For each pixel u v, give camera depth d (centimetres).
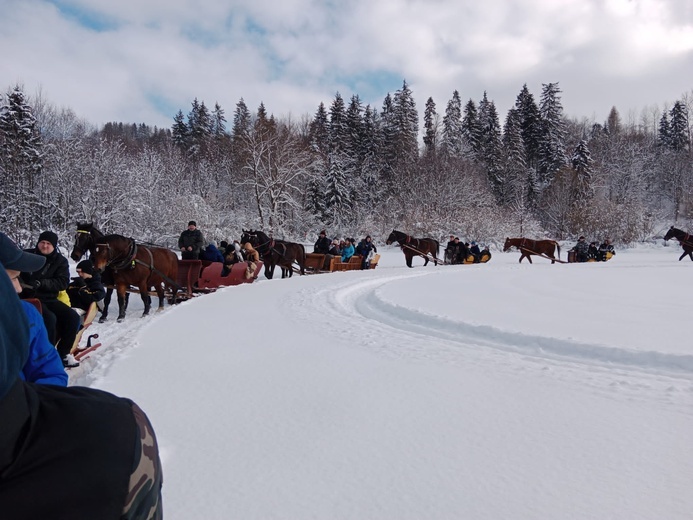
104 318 1091
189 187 4028
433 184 5297
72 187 3034
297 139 5247
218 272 1520
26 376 253
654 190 7275
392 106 7750
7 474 106
